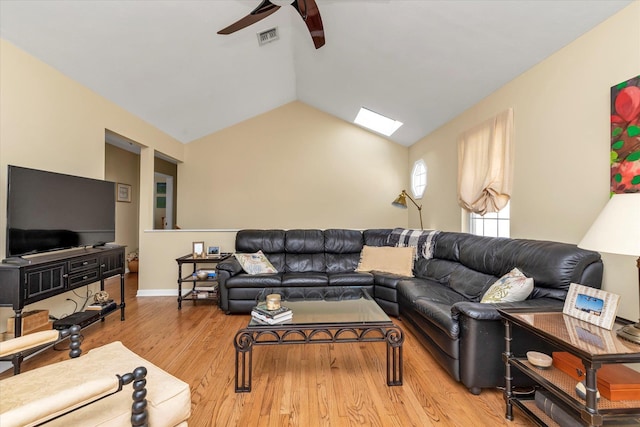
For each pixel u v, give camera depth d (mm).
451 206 3891
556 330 1363
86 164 3055
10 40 2309
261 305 2201
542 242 2131
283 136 5402
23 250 2232
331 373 2092
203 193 5316
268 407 1702
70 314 2955
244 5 2604
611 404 1239
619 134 1774
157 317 3246
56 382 1152
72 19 2291
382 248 3854
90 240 2904
